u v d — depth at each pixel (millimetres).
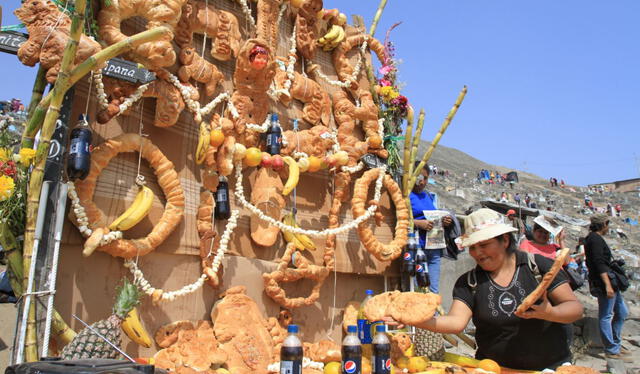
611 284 6570
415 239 5164
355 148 4887
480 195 30484
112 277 3143
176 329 3307
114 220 3172
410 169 5301
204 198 3637
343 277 4695
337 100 5051
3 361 4070
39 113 2715
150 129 3496
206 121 3834
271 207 4047
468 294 3510
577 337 7109
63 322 2791
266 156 4051
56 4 3016
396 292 3285
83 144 2857
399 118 5582
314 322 4305
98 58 2672
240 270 3777
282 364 2619
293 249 4141
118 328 2570
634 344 7711
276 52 4637
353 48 5539
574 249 16391
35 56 2836
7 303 4934
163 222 3309
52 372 1899
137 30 3480
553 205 37094
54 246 2670
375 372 2820
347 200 4902
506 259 3469
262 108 4164
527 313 3092
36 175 2623
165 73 3484
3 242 2688
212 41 3998
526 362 3393
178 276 3467
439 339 4027
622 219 36000
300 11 4855
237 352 3314
